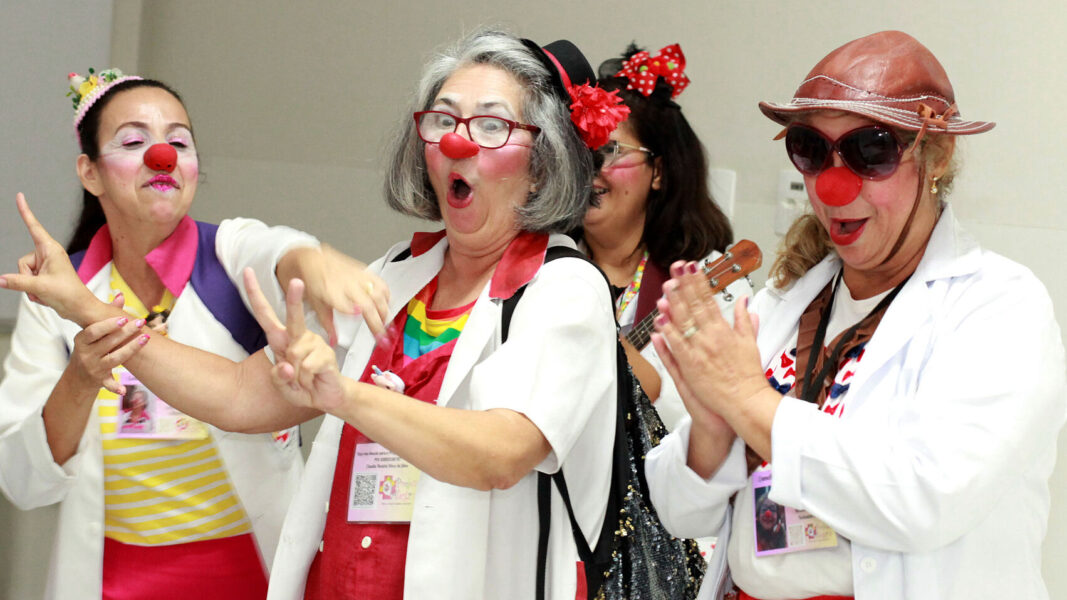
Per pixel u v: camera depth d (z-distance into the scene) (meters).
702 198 2.85
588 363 1.70
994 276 1.62
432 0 3.91
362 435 1.82
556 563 1.77
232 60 4.23
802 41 3.28
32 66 3.76
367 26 4.02
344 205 4.05
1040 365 1.53
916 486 1.49
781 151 3.31
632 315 2.79
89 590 2.13
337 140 4.07
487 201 1.79
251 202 4.20
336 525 1.81
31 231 1.84
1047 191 2.96
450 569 1.67
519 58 1.81
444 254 1.97
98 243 2.31
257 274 2.11
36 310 2.25
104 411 2.16
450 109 1.80
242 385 1.83
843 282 1.83
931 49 3.10
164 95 2.30
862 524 1.53
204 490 2.18
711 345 1.60
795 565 1.67
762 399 1.60
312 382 1.46
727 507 1.83
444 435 1.52
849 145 1.63
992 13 3.01
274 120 4.16
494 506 1.74
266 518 2.24
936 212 1.73
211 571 2.17
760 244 3.35
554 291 1.73
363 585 1.76
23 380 2.19
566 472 1.79
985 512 1.51
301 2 4.12
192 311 2.23
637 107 2.78
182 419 2.16
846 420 1.64
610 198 2.79
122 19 4.24
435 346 1.83
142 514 2.15
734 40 3.38
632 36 3.55
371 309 1.75
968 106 3.05
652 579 1.86
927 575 1.55
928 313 1.63
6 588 3.51
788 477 1.56
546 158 1.79
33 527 3.52
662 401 2.60
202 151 4.27
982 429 1.49
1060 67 2.93
